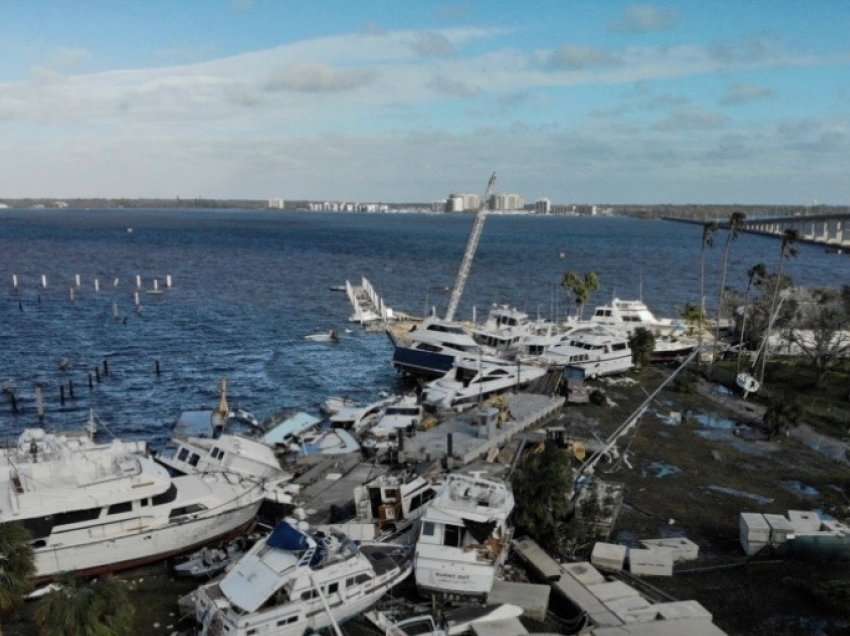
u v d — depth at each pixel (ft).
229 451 118.11
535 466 109.09
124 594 77.41
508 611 87.10
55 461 97.91
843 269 653.30
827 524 108.68
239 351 268.00
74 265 553.64
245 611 76.84
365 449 148.87
